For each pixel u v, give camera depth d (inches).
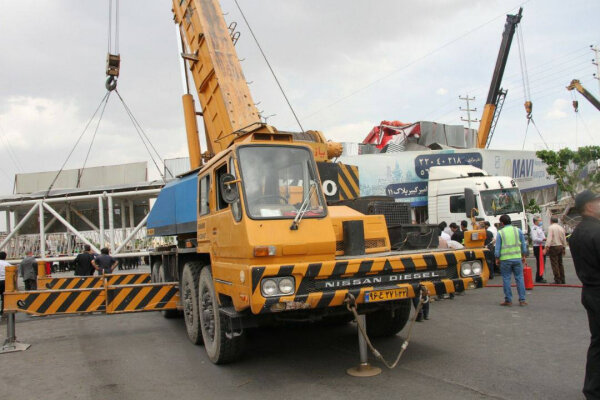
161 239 456.8
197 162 395.5
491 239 505.0
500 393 173.5
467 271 220.5
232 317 205.8
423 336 272.2
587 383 148.3
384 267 200.2
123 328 364.8
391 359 227.3
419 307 204.4
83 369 243.6
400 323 261.6
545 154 969.5
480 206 641.0
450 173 697.6
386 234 246.5
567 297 371.2
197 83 389.4
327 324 318.7
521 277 352.5
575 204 157.8
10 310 302.8
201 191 272.1
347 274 195.3
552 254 441.4
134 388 206.7
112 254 877.8
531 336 257.4
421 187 891.4
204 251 256.1
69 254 924.0
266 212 197.9
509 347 237.5
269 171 208.5
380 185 890.1
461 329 285.1
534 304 351.9
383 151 1019.3
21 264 539.2
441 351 236.7
